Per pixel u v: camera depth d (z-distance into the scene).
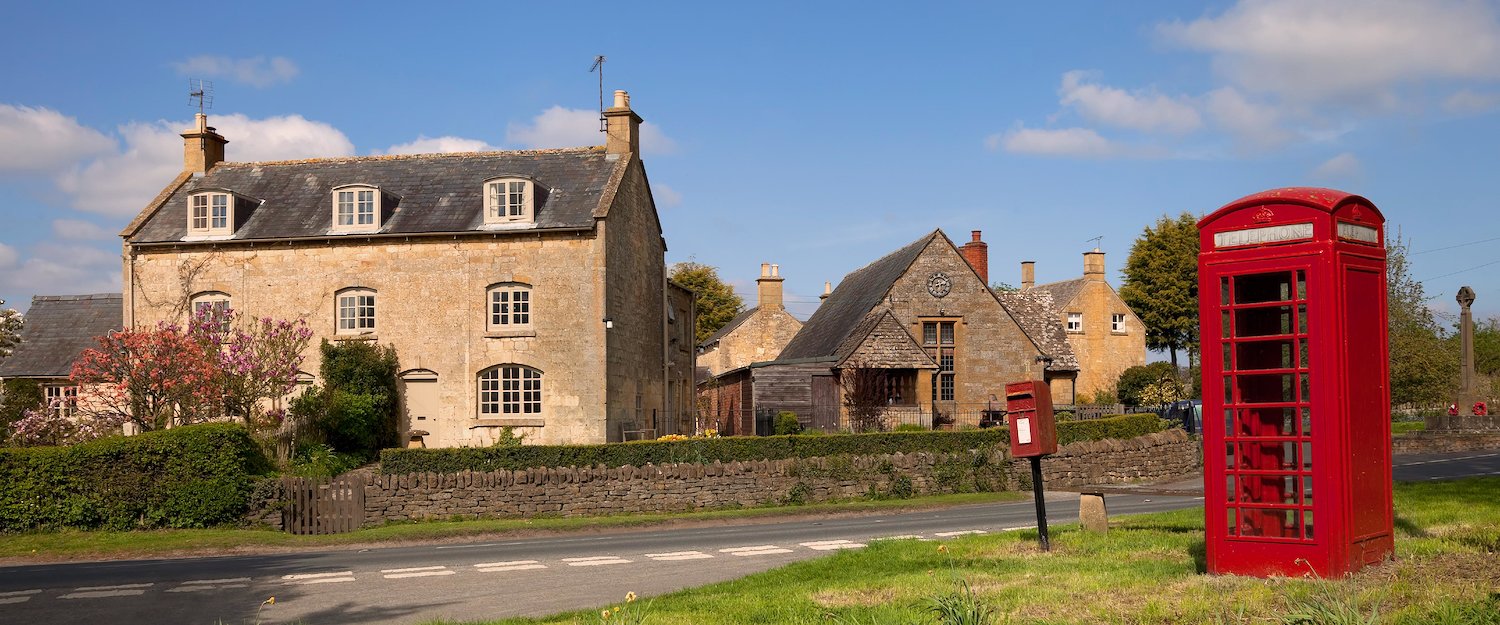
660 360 39.66
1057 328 49.78
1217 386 10.26
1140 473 32.59
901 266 43.72
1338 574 9.51
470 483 24.81
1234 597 9.03
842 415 38.12
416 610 12.41
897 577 11.71
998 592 10.08
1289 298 10.52
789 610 9.96
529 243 33.12
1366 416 9.90
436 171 36.16
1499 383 52.59
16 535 21.89
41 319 41.94
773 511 25.56
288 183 36.59
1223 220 10.23
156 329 31.72
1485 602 7.86
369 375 32.12
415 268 33.62
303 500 23.16
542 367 32.81
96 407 31.41
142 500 22.59
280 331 31.06
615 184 34.03
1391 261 45.91
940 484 29.08
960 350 43.22
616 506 25.70
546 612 11.86
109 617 12.74
